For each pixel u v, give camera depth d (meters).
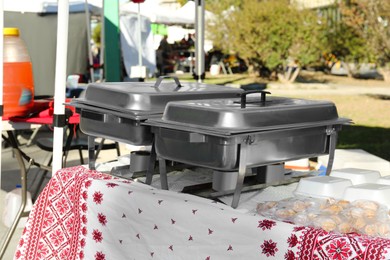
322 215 1.78
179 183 2.34
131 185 2.21
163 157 2.05
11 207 4.05
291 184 2.30
